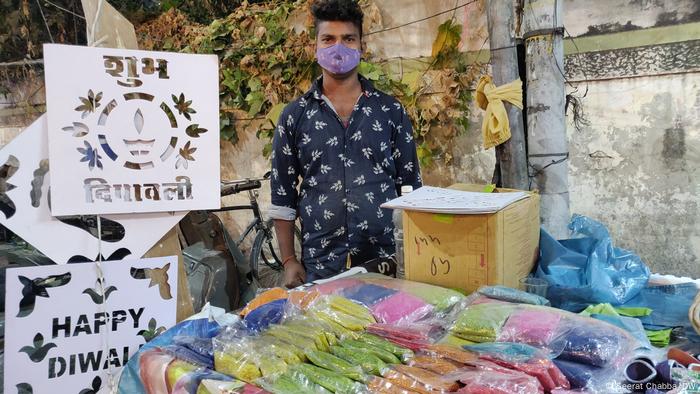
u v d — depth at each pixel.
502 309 1.01
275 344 0.94
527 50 1.81
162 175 1.03
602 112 3.03
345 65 1.81
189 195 1.06
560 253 1.38
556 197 1.82
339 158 1.85
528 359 0.82
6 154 0.94
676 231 2.94
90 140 0.97
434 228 1.28
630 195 3.04
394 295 1.15
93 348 1.04
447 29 3.31
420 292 1.16
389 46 3.60
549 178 1.81
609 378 0.80
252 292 2.46
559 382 0.80
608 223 3.12
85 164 0.97
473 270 1.23
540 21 1.75
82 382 1.03
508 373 0.79
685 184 2.88
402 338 0.97
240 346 0.93
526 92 1.86
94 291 1.03
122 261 1.04
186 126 1.04
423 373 0.82
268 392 0.81
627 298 1.22
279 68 4.05
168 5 4.91
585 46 3.02
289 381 0.83
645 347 0.90
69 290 1.01
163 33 4.89
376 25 3.62
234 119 4.51
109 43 1.04
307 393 0.80
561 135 1.81
